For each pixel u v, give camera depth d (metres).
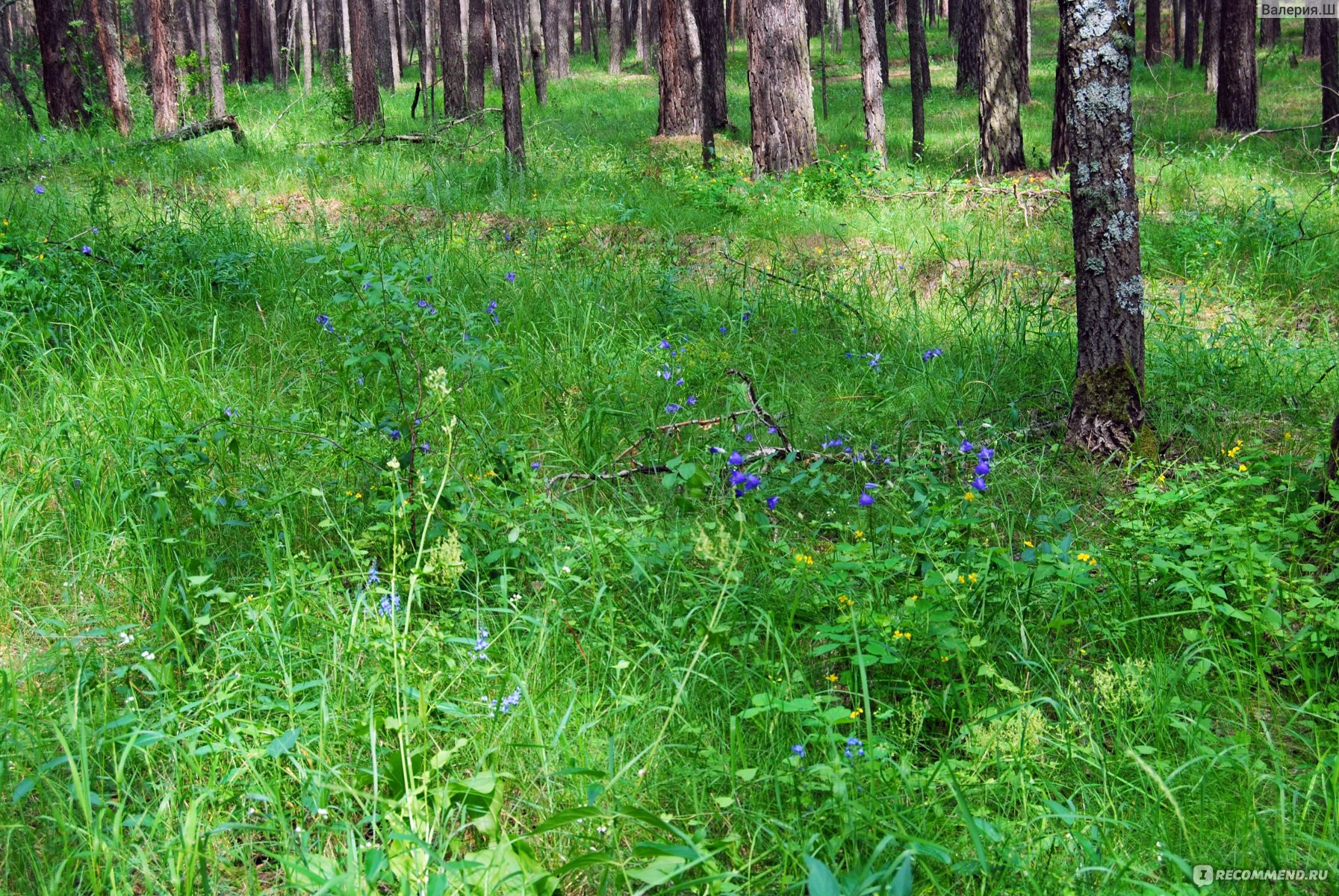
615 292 8.31
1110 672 3.65
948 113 22.59
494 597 4.01
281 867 2.81
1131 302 5.52
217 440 4.90
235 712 3.17
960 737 3.17
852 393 6.61
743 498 4.43
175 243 8.34
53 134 14.70
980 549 4.19
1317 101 22.27
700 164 14.62
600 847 2.82
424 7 35.00
